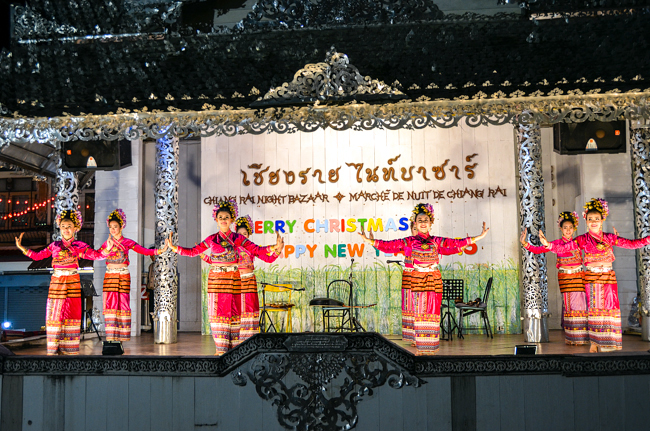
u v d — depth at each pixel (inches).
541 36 183.2
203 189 376.8
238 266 235.9
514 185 360.5
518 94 188.1
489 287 325.4
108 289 263.6
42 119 200.1
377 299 359.3
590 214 244.1
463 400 177.0
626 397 175.2
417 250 232.8
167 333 307.1
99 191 388.8
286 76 191.6
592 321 241.4
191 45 189.5
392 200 365.7
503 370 177.6
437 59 187.5
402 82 189.2
